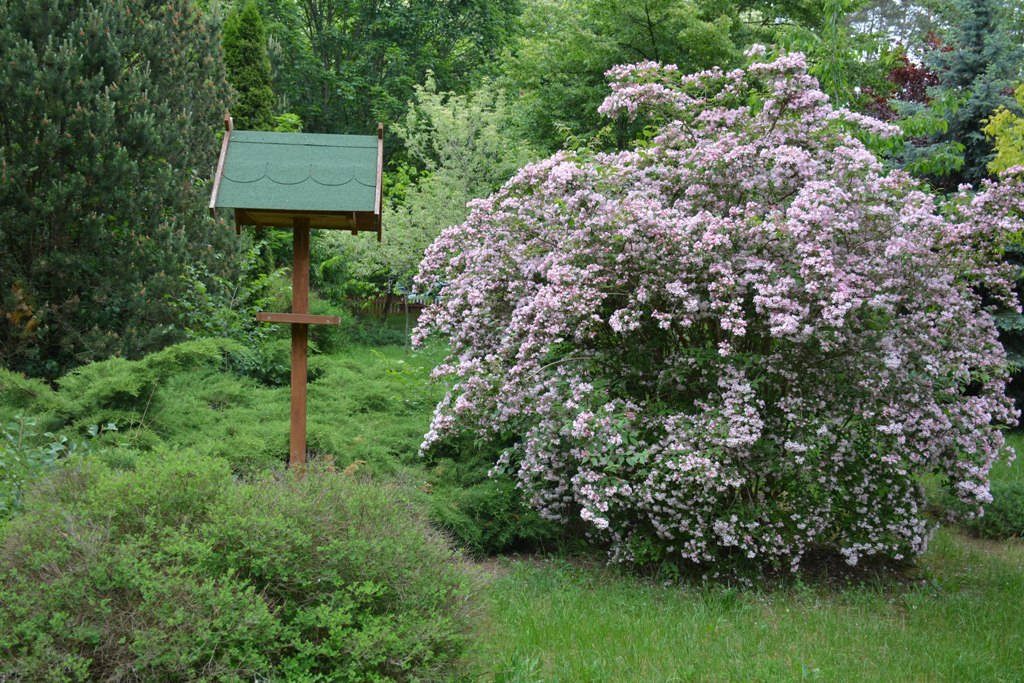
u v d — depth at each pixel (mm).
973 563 6414
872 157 5551
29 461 4688
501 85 19266
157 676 2586
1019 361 11164
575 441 5531
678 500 5418
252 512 3109
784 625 4648
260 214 5453
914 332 5703
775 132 5863
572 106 16781
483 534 6016
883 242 5668
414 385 7684
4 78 7578
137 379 6078
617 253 5531
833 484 5605
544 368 5621
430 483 6152
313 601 3021
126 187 8227
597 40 16375
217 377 7711
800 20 17016
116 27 8344
